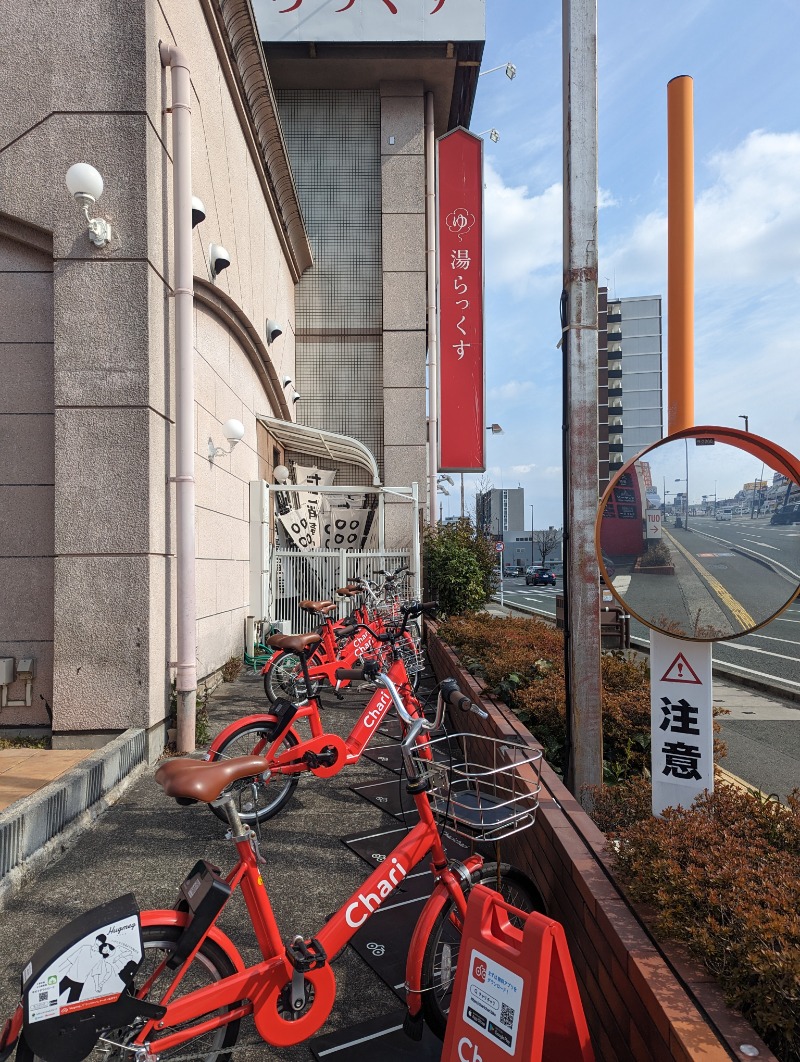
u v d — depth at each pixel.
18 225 5.46
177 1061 2.00
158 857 3.81
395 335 14.01
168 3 6.14
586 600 3.35
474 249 13.75
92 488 5.30
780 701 8.78
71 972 1.77
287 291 13.22
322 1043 2.37
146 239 5.39
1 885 3.31
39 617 5.47
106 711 5.23
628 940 1.88
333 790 4.90
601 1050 2.07
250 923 3.12
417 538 11.50
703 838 2.21
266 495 10.65
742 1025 1.53
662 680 2.63
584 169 3.35
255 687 8.27
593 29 3.33
